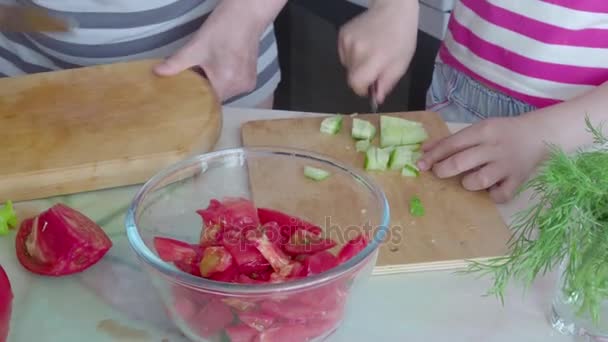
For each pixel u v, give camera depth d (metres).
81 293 0.71
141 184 0.88
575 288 0.60
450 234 0.78
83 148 0.88
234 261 0.64
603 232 0.58
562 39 1.09
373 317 0.69
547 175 0.61
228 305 0.60
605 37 1.07
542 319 0.68
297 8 2.68
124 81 1.02
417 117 1.01
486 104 1.22
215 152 0.80
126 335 0.67
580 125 0.90
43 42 1.24
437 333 0.67
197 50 1.06
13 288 0.72
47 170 0.84
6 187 0.83
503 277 0.65
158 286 0.62
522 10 1.11
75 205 0.85
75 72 1.04
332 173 0.80
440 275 0.74
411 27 1.03
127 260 0.75
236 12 1.06
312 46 2.53
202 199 0.79
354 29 1.03
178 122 0.93
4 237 0.79
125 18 1.19
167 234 0.73
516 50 1.14
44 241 0.74
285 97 2.32
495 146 0.87
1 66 1.32
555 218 0.59
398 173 0.89
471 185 0.85
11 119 0.93
